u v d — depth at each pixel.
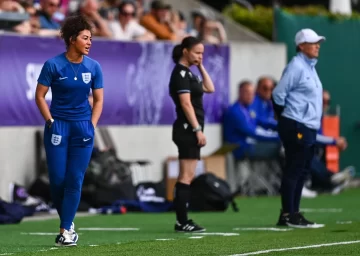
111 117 49.34
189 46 34.19
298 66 35.84
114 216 42.50
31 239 32.50
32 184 44.91
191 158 34.25
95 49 48.47
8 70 44.62
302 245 29.66
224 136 55.00
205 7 67.62
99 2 56.34
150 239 31.92
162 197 47.75
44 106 28.98
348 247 29.03
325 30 62.09
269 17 64.19
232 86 56.34
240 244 30.08
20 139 45.38
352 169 57.44
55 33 47.59
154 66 51.72
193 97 34.03
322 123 57.25
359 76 64.00
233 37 63.25
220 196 44.03
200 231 34.62
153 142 51.72
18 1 47.19
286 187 36.22
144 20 54.62
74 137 29.06
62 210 29.34
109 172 45.16
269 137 54.41
